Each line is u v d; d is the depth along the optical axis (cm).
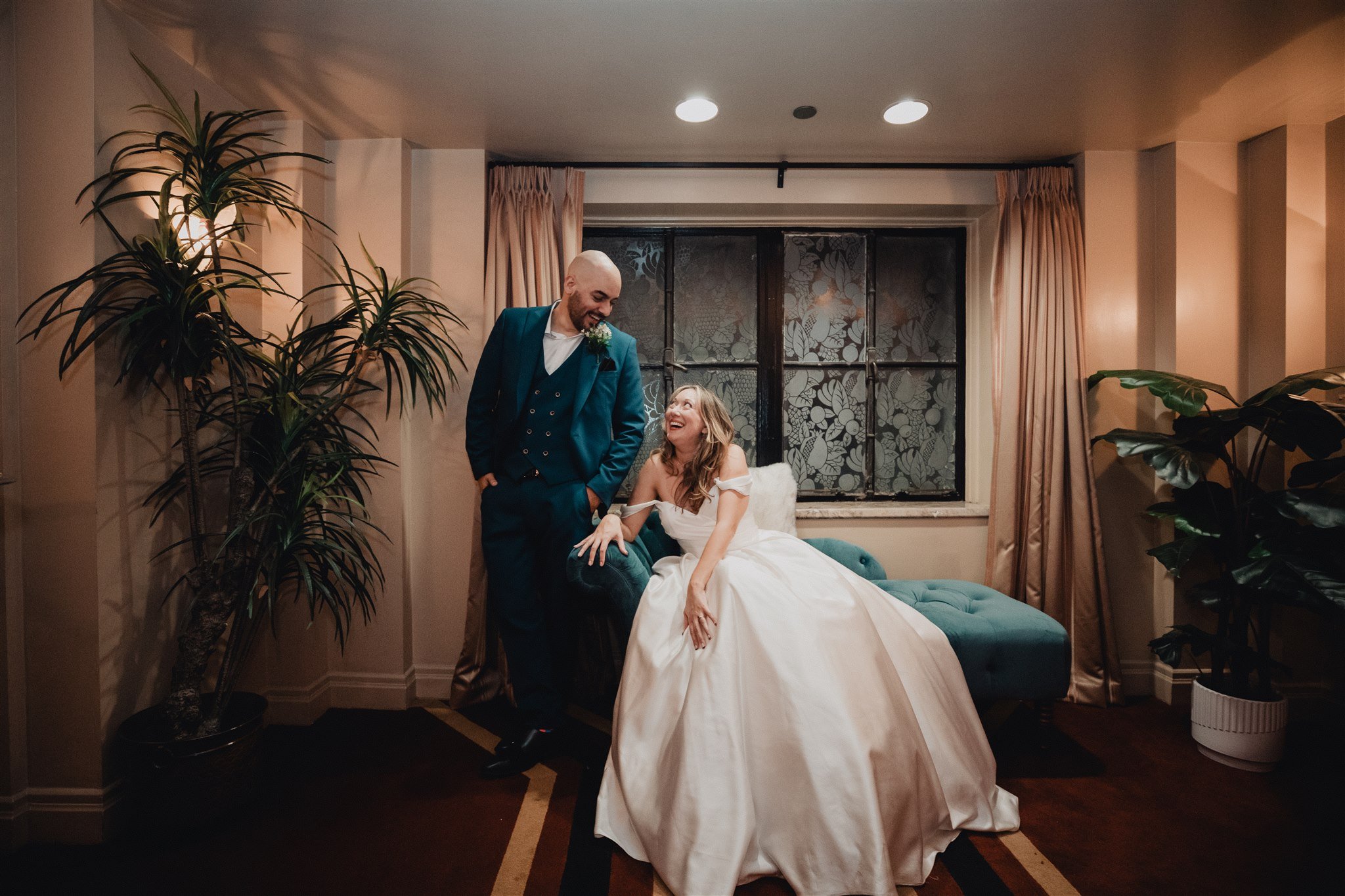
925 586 267
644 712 181
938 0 184
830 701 161
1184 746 239
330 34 201
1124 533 288
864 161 295
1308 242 260
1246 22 194
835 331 326
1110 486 288
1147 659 288
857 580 214
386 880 166
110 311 184
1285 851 177
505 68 221
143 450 199
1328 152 260
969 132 268
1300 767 224
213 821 183
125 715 192
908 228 325
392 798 205
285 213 212
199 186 187
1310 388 212
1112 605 287
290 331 220
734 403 324
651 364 323
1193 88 233
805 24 196
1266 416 229
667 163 295
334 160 275
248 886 164
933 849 172
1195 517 236
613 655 261
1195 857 174
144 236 190
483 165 284
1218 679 236
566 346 233
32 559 183
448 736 249
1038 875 167
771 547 218
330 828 189
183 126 185
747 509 218
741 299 325
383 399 276
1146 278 287
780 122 260
